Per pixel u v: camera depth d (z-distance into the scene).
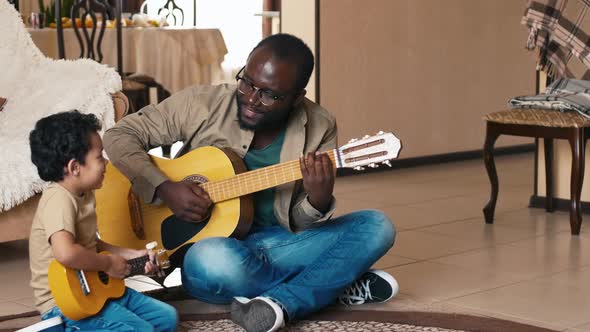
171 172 2.55
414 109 6.11
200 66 5.83
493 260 3.40
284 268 2.55
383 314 2.61
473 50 6.42
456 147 6.39
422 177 5.63
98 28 5.65
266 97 2.40
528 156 6.65
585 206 4.44
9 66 3.72
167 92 5.83
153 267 2.28
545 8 4.27
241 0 8.98
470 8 6.36
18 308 2.75
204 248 2.43
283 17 5.75
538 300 2.84
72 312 2.11
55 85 3.61
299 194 2.57
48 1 7.33
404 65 6.02
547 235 3.89
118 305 2.20
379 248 2.56
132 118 2.62
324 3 5.57
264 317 2.35
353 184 5.34
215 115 2.59
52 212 2.11
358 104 5.80
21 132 3.47
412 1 6.01
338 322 2.52
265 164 2.56
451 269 3.25
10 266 3.33
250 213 2.51
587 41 4.18
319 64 5.58
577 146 3.87
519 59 6.74
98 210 2.56
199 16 8.93
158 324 2.27
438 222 4.17
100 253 2.19
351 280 2.54
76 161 2.13
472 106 6.46
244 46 9.03
